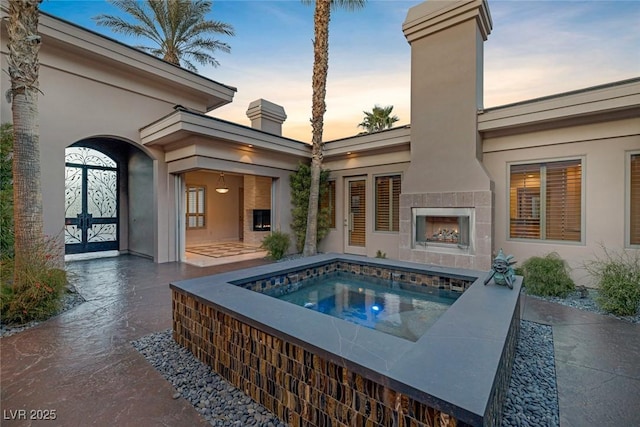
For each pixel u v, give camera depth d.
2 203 4.87
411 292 4.66
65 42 6.40
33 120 4.51
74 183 9.28
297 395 2.08
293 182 9.95
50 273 4.33
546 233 6.15
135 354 3.14
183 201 8.82
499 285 3.50
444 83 6.83
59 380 2.65
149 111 8.22
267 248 8.84
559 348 3.32
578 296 5.21
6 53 5.89
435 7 6.85
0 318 3.84
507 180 6.53
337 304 4.20
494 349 1.93
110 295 5.29
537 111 5.80
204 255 9.71
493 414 1.56
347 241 9.80
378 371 1.63
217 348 2.79
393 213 8.70
